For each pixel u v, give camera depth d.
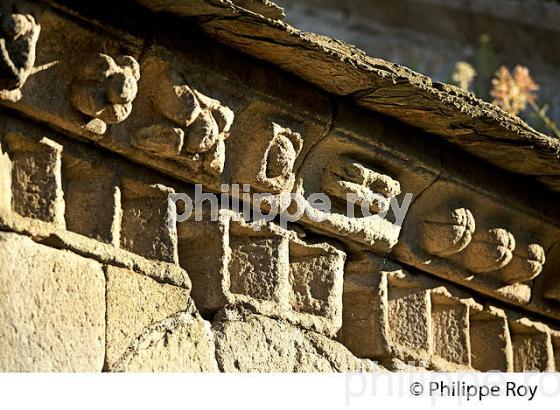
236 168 6.48
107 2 6.03
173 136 6.18
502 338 7.52
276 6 6.23
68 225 6.10
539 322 7.74
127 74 6.01
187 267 6.50
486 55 10.09
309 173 6.77
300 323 6.68
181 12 6.14
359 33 11.10
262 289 6.60
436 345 7.29
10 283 5.79
